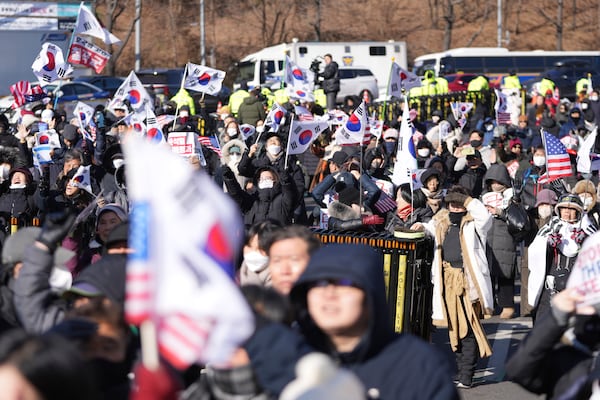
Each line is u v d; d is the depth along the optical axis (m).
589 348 9.47
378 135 36.59
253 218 23.50
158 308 6.32
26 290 10.25
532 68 112.31
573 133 53.91
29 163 38.31
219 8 148.25
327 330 8.59
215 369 7.96
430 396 8.49
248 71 98.56
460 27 155.25
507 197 25.75
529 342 9.26
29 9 73.69
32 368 6.21
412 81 45.66
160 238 6.29
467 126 60.91
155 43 141.38
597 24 158.00
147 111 27.39
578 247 18.59
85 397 6.37
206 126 50.94
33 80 74.12
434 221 20.14
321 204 26.22
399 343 8.70
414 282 18.95
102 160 25.94
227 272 6.42
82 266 15.71
